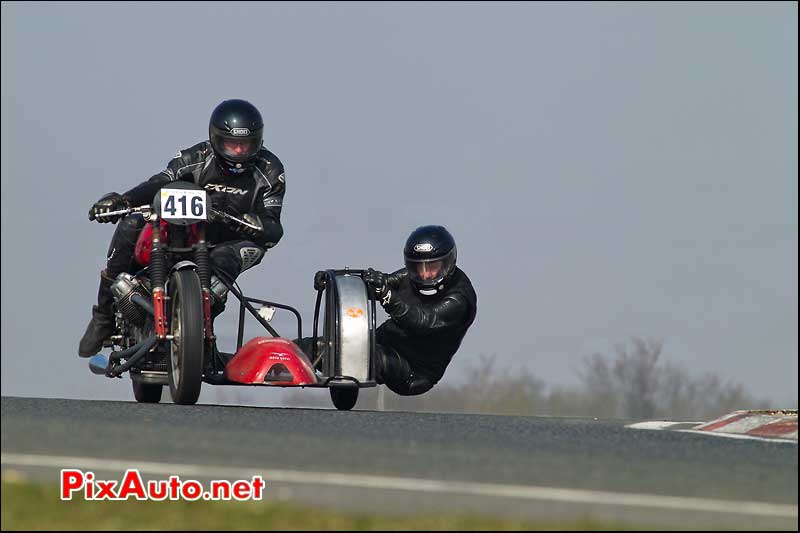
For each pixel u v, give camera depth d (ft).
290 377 93.15
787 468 59.06
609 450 62.90
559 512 47.60
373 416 81.56
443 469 55.36
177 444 59.21
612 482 53.52
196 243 94.22
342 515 46.11
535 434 69.62
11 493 48.42
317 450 59.21
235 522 45.03
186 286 89.30
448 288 118.01
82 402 86.48
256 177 105.40
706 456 62.13
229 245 102.12
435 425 73.82
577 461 58.65
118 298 97.35
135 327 99.40
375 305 99.71
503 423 77.71
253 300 102.68
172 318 91.66
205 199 93.25
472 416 87.61
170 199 92.32
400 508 47.75
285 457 56.95
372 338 98.43
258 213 105.19
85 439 59.82
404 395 121.70
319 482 51.70
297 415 78.38
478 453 60.13
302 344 106.52
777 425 74.79
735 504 49.88
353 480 52.21
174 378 91.09
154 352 97.86
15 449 56.90
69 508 46.80
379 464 56.08
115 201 96.78
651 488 52.49
